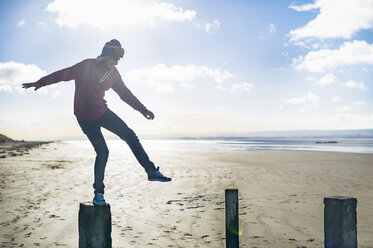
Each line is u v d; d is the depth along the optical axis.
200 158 20.17
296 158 19.62
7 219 5.71
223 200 7.46
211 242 4.58
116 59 3.36
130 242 4.59
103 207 2.55
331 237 2.59
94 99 3.30
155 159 19.45
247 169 13.84
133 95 3.79
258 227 5.26
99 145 3.33
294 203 7.05
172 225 5.42
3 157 19.80
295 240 4.62
